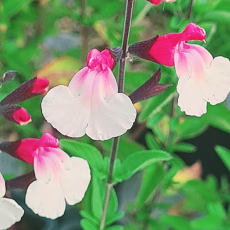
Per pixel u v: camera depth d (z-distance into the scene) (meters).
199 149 0.38
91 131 0.17
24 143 0.18
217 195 0.27
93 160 0.21
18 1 0.25
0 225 0.17
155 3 0.17
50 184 0.17
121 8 0.26
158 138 0.26
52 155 0.18
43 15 0.29
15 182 0.18
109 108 0.17
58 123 0.17
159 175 0.24
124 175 0.20
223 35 0.27
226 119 0.23
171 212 0.34
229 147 0.38
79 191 0.18
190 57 0.18
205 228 0.25
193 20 0.22
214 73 0.18
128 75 0.24
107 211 0.22
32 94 0.18
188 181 0.26
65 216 0.31
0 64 0.26
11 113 0.18
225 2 0.22
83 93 0.17
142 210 0.26
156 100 0.21
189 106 0.17
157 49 0.18
